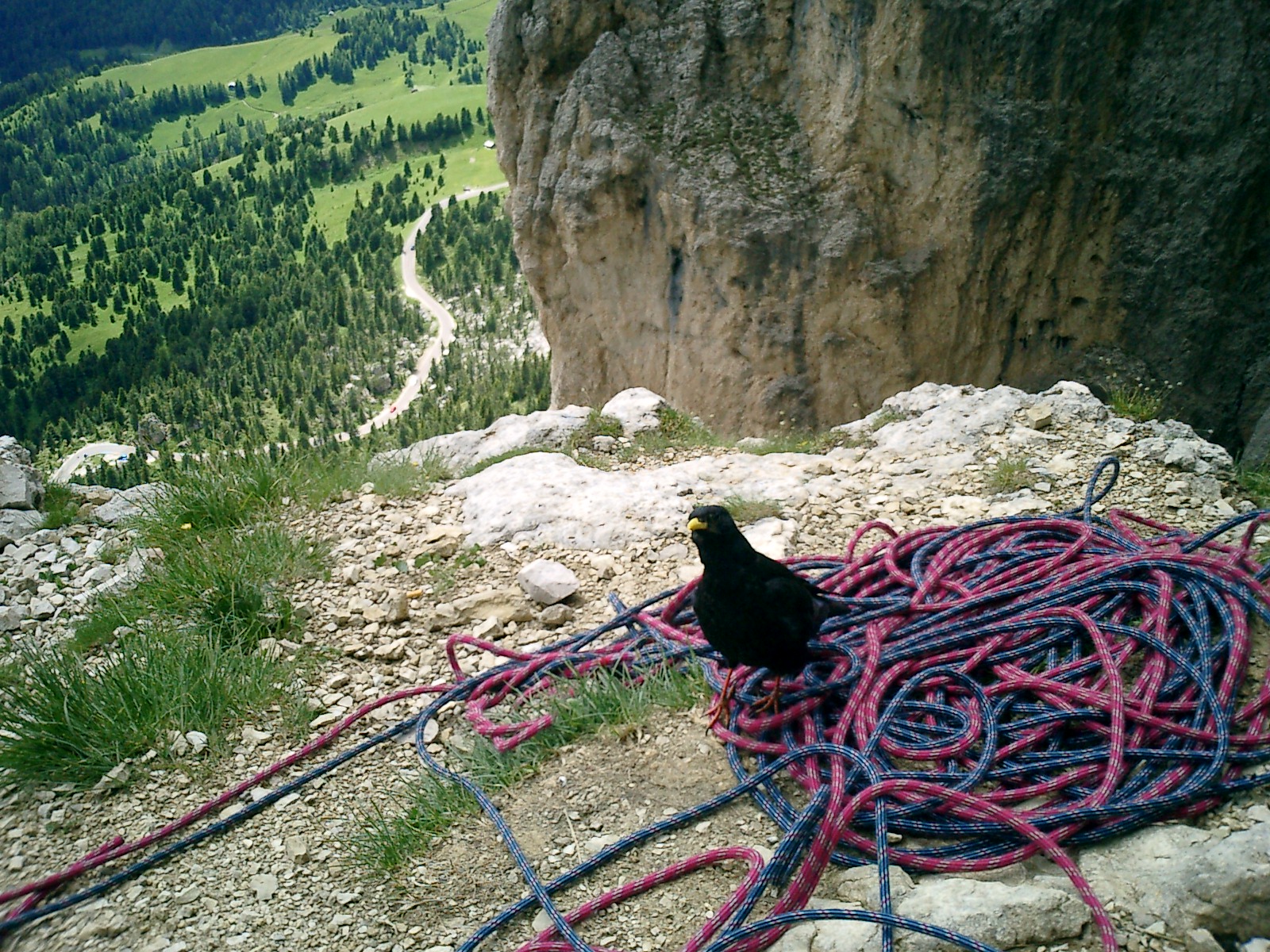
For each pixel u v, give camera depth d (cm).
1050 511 607
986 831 343
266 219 11531
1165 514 589
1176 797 337
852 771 373
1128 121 1538
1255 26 1426
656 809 388
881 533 613
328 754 461
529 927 340
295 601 591
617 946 325
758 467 741
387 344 8288
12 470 766
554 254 1998
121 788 439
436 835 392
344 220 11625
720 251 1712
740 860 351
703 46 1783
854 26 1602
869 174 1675
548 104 1916
